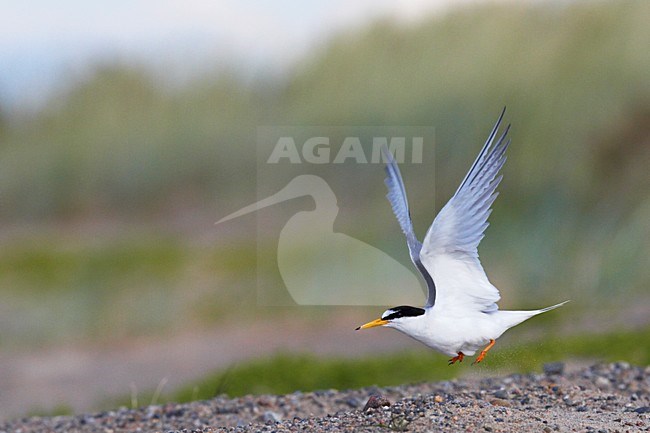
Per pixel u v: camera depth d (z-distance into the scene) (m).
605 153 16.98
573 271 15.16
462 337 6.65
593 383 9.34
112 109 24.20
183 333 15.35
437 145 18.28
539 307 14.39
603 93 17.42
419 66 20.20
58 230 21.77
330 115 20.36
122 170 22.73
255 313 15.98
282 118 21.59
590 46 18.20
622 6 18.59
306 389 11.35
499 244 15.97
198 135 22.31
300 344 13.96
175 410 9.48
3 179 23.47
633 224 15.41
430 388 9.58
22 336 15.66
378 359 12.39
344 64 21.59
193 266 18.09
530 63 18.44
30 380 13.29
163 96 23.97
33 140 24.50
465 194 6.46
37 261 19.19
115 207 22.52
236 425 8.84
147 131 23.33
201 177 21.80
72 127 24.27
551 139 17.12
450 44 20.22
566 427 7.05
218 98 23.25
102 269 18.20
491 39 19.47
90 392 12.45
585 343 11.91
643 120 17.16
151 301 16.56
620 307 13.95
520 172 16.91
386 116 19.30
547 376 9.70
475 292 6.66
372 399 7.59
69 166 23.14
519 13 19.64
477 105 18.16
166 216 21.36
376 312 15.67
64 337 15.57
